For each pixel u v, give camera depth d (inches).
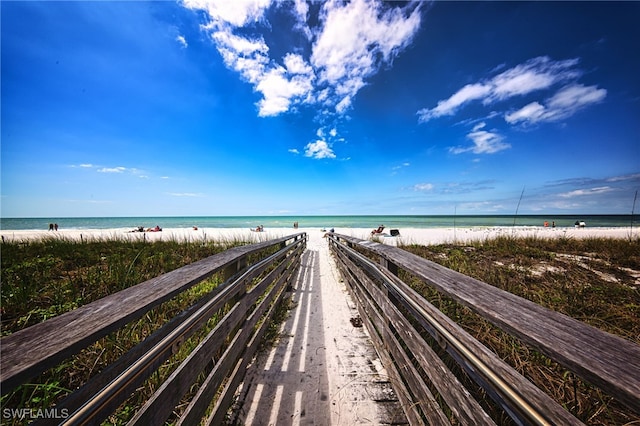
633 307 115.1
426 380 76.7
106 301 36.6
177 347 46.3
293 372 87.5
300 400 75.0
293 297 165.3
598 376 23.0
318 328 120.6
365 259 122.3
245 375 85.7
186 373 46.2
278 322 125.8
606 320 106.6
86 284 142.7
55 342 25.8
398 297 77.0
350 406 73.0
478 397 65.4
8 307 110.1
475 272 169.9
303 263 284.5
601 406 60.1
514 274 171.2
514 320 33.1
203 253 241.9
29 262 185.3
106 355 82.5
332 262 291.0
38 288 135.6
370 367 90.7
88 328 29.0
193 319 51.0
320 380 83.7
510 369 33.6
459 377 72.1
